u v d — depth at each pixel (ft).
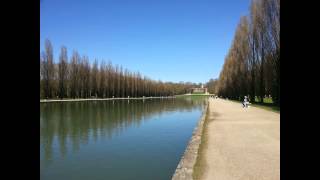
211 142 46.09
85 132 86.69
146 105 240.32
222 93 349.61
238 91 211.82
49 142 70.49
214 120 81.20
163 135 79.66
